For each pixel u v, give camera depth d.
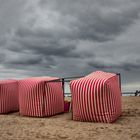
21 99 16.80
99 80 13.81
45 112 16.11
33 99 16.31
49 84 16.55
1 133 11.10
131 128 12.05
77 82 14.25
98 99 13.53
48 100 16.36
